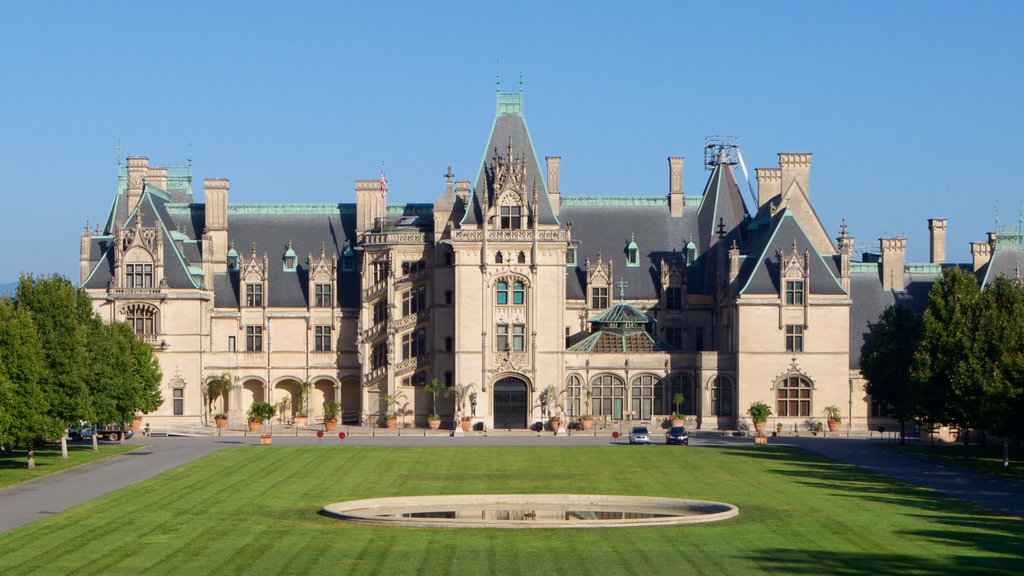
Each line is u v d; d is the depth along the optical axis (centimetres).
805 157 19475
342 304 19250
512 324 18025
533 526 8856
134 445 14925
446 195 18562
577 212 19850
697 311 19238
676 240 19750
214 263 19262
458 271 17988
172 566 7575
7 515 9350
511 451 14175
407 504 10050
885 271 19375
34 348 12100
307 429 18125
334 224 19850
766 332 17962
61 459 13162
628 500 10138
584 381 18238
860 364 16062
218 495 10400
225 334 19150
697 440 16138
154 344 18300
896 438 16700
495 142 18400
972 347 13325
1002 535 8612
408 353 18550
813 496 10438
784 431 17812
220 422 18188
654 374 18250
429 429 18100
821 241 19200
